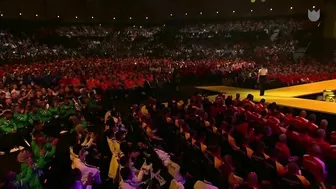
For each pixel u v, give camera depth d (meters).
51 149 11.86
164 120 14.87
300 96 22.47
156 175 9.80
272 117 14.02
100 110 20.28
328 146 11.17
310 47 47.66
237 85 32.53
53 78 30.12
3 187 8.77
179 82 34.75
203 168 10.39
